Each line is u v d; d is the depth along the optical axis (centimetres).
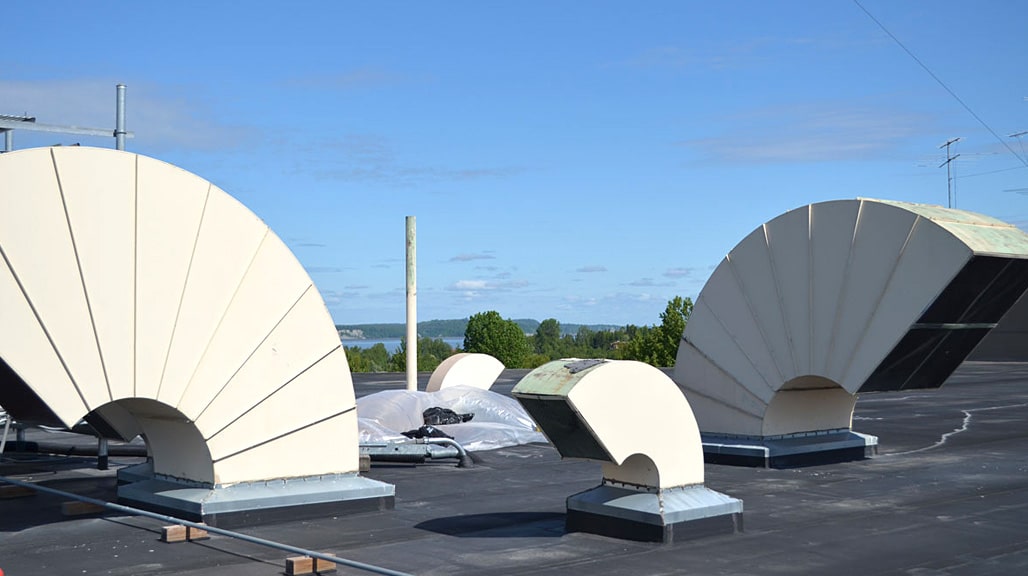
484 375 3078
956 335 1934
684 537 1314
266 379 1491
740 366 2138
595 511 1370
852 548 1280
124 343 1345
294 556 1232
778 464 2047
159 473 1568
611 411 1276
